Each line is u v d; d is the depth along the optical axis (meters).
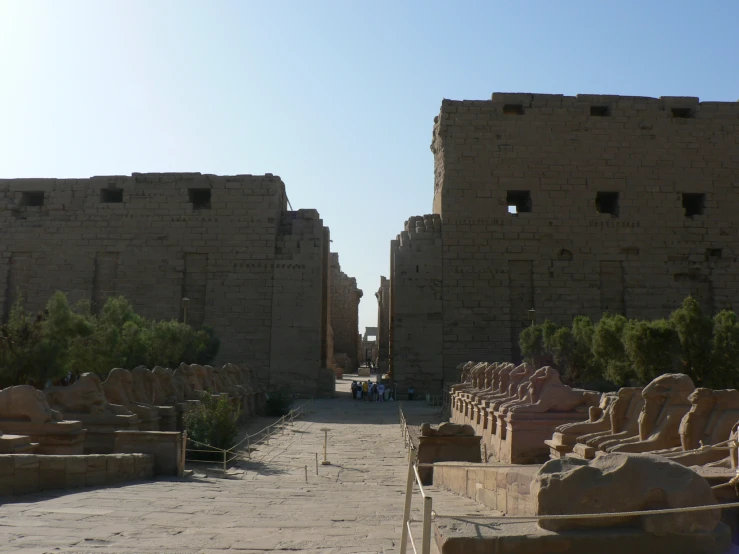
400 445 23.52
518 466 9.02
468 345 41.16
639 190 42.66
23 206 44.19
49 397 16.97
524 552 5.85
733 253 42.28
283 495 12.55
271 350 41.53
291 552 6.97
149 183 43.50
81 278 42.88
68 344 24.91
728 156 43.06
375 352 94.25
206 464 18.23
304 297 42.00
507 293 41.53
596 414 13.62
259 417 33.41
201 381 26.83
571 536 5.89
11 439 11.90
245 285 42.28
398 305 41.53
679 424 10.88
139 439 15.06
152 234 43.06
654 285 41.97
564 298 41.72
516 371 19.77
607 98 43.44
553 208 42.38
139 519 8.89
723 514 6.90
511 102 43.25
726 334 23.06
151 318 42.31
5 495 10.56
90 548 7.00
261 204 42.88
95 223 43.34
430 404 37.84
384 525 8.75
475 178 42.56
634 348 24.16
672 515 5.93
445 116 43.09
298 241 42.59
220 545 7.29
